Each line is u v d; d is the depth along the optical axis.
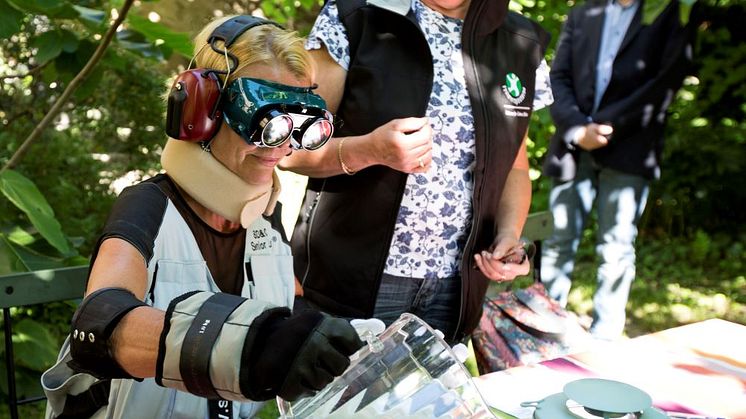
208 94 1.41
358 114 2.22
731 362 1.98
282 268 1.72
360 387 1.11
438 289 2.35
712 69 6.68
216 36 1.47
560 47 4.48
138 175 5.85
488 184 2.33
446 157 2.26
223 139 1.47
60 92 5.29
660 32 4.15
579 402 1.45
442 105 2.25
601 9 4.27
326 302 2.32
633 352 2.04
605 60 4.24
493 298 2.57
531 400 1.71
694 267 6.70
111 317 1.12
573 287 6.11
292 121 1.39
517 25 2.45
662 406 1.72
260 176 1.51
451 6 2.27
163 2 8.28
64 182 5.12
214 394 1.00
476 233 2.32
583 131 4.24
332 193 2.29
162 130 5.87
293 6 6.15
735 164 6.75
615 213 4.36
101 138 5.77
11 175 3.04
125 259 1.35
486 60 2.32
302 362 0.92
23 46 5.03
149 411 1.51
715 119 6.93
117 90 5.72
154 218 1.47
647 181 4.38
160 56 3.40
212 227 1.58
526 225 2.89
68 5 2.99
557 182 4.53
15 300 1.96
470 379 1.13
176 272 1.49
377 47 2.21
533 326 2.45
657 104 4.20
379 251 2.25
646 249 7.00
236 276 1.63
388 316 2.32
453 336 2.39
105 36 3.08
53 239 3.03
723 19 6.68
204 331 0.99
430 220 2.27
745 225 7.11
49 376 1.54
